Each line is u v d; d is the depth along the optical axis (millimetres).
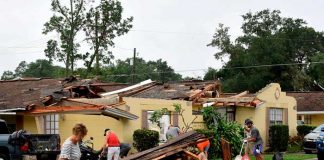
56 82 29688
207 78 72000
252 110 33625
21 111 25734
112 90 34094
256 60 66500
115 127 26812
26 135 20672
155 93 32500
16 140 20547
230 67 70250
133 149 27078
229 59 73438
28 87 29328
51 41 60250
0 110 25688
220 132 27828
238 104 33000
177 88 33438
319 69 68750
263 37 68812
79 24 60406
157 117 27812
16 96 27734
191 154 16828
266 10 74625
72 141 11633
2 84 31406
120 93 30969
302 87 67000
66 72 59719
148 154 16562
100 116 26922
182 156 16844
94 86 30172
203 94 33469
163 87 33562
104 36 61375
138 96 31938
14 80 31641
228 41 74875
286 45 70750
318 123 44719
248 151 21406
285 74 65125
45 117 26422
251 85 65375
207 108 29141
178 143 16922
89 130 26891
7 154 20625
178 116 29594
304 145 32500
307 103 44156
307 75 68875
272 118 35406
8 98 27641
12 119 26938
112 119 26828
